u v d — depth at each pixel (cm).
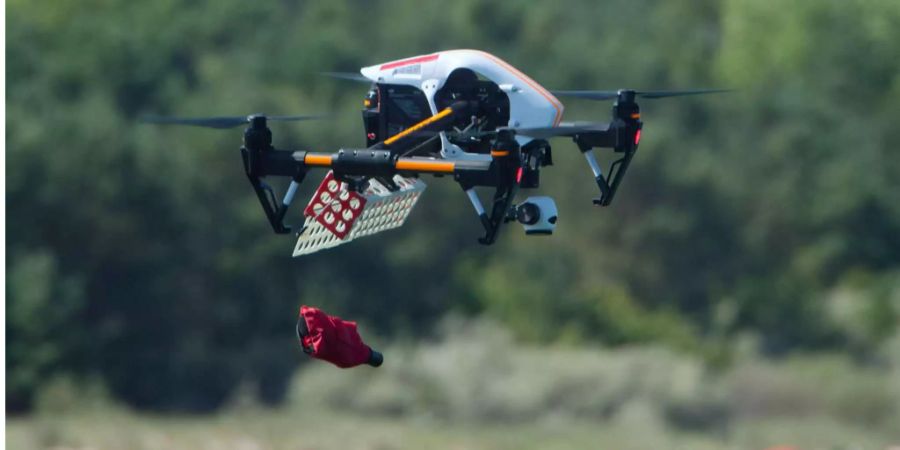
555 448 8931
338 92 16812
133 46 16538
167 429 9331
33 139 12862
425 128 2691
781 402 11019
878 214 15800
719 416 10569
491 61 2736
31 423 8888
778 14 18288
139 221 13312
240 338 13500
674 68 17950
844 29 17600
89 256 13050
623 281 15400
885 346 12925
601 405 10556
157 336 13200
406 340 13175
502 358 11306
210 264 13600
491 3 19050
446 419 10362
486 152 2698
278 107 15175
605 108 16825
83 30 16275
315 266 13988
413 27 19112
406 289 14250
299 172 2655
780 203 15788
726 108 17112
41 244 12825
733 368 12200
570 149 15538
